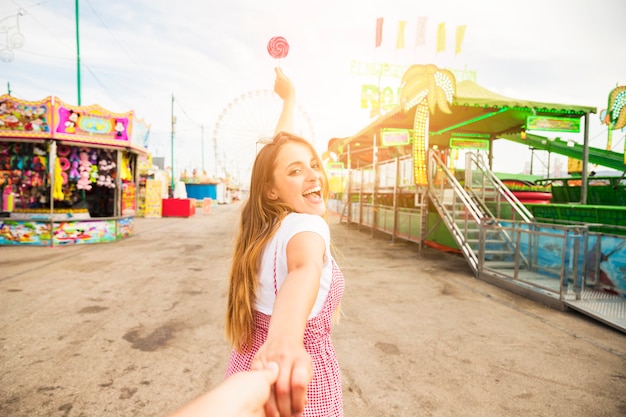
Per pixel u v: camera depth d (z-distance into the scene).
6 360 3.35
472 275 7.43
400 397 2.89
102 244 10.59
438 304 5.39
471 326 4.49
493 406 2.79
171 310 4.82
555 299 5.29
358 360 3.51
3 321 4.32
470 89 10.16
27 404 2.68
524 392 2.99
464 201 8.18
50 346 3.65
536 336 4.20
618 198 10.97
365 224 16.19
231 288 1.15
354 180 18.36
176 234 13.30
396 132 9.55
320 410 1.02
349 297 5.68
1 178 10.25
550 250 6.48
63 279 6.38
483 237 7.07
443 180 9.95
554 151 15.47
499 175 14.45
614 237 5.73
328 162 21.22
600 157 14.16
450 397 2.90
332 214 28.16
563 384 3.13
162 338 3.90
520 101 9.00
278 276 0.97
